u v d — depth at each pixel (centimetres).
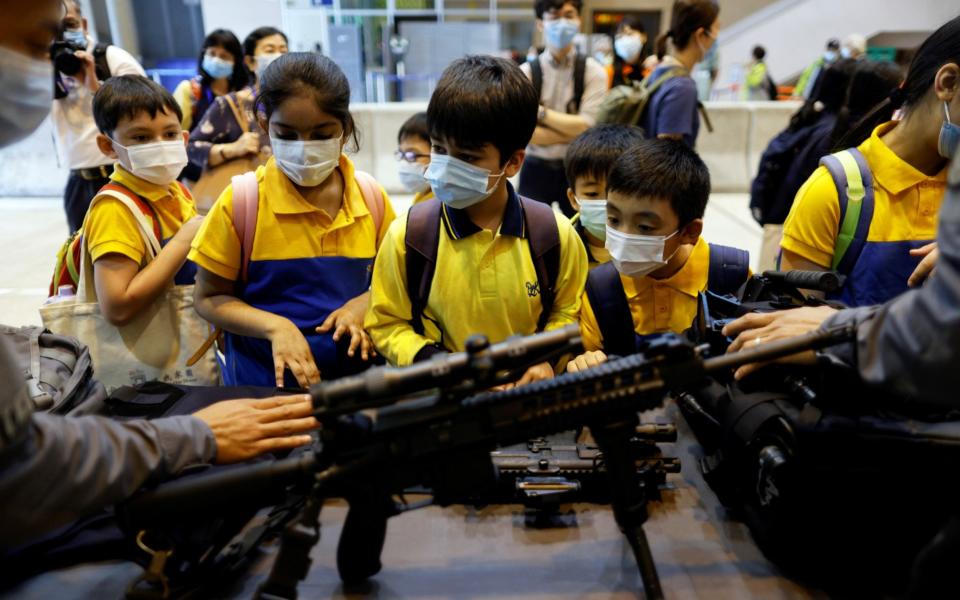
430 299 115
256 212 128
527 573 81
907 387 60
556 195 290
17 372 60
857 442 74
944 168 119
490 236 112
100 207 140
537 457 93
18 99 66
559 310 123
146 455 70
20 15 61
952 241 53
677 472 95
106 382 144
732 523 90
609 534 88
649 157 116
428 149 193
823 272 98
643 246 118
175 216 160
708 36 254
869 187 121
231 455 80
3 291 354
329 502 94
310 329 133
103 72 267
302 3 735
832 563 78
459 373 65
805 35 1015
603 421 72
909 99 116
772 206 271
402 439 67
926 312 55
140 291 136
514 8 830
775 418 81
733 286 132
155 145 145
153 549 73
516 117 102
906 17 977
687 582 79
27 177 596
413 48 731
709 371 69
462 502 92
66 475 62
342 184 139
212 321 132
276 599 68
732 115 609
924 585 65
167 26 823
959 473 73
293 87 117
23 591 77
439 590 79
